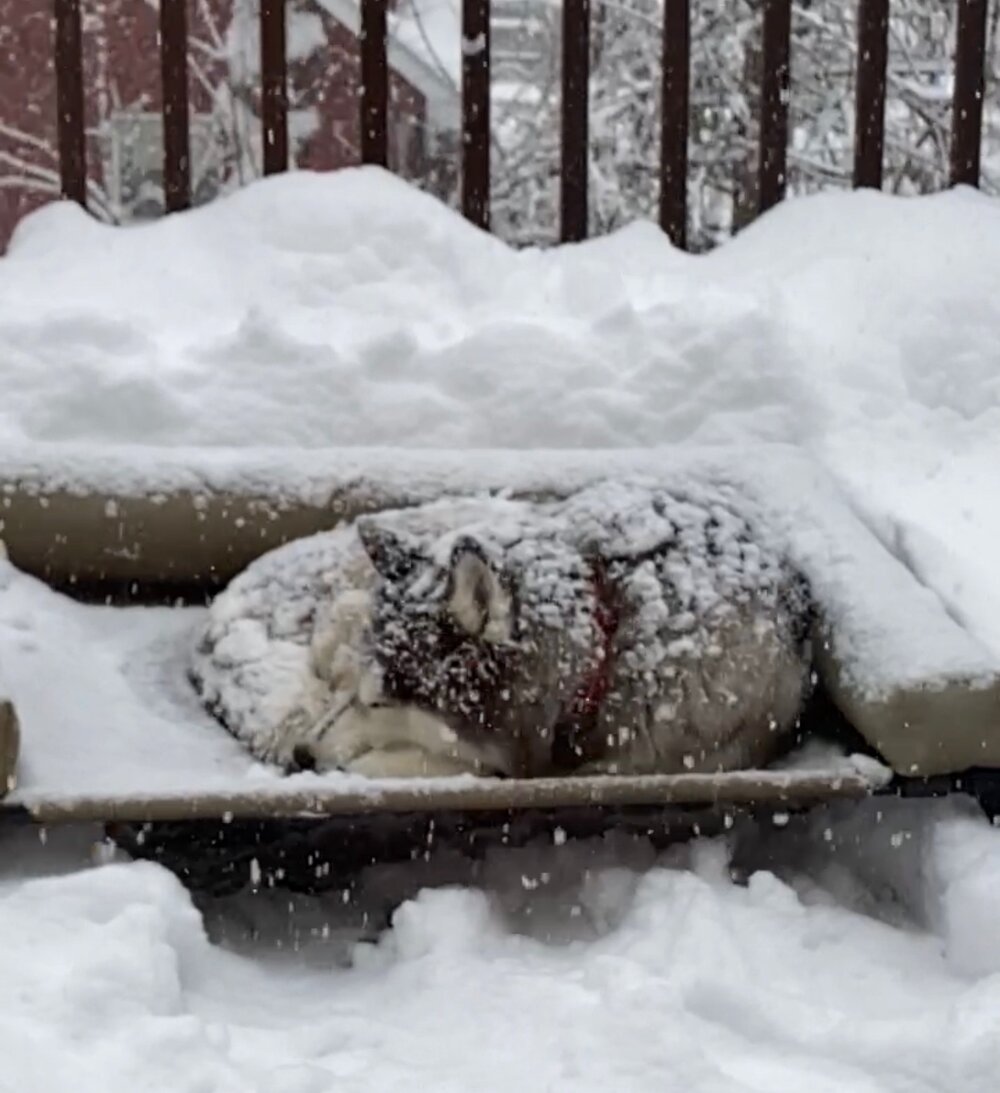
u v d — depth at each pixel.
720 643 3.51
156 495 3.83
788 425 4.06
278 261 4.34
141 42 7.90
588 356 4.10
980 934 3.25
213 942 3.41
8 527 3.82
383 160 4.55
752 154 6.69
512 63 8.17
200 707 3.66
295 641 3.60
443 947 3.27
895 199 4.47
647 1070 3.00
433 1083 3.00
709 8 6.93
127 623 3.82
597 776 3.45
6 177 7.61
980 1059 3.01
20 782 3.38
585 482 3.89
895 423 4.08
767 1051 3.08
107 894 3.21
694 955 3.21
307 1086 2.96
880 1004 3.18
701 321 4.14
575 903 3.46
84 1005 3.02
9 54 7.80
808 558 3.72
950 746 3.43
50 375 4.02
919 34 7.07
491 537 3.53
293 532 3.86
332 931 3.45
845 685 3.54
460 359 4.08
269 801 3.34
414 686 3.48
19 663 3.59
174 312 4.24
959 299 4.22
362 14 4.50
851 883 3.52
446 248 4.38
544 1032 3.08
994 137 7.12
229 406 4.01
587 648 3.49
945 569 3.76
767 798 3.39
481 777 3.46
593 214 7.10
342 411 4.03
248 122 7.37
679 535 3.59
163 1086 2.93
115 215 7.36
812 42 6.98
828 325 4.22
